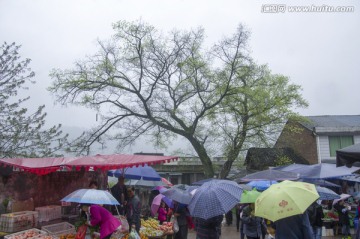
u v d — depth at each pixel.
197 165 28.98
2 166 8.12
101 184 11.16
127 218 8.56
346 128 25.03
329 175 12.73
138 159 8.31
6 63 18.20
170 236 10.03
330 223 14.04
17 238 7.11
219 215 6.29
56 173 9.65
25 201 8.71
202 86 21.77
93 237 6.88
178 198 8.62
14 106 17.97
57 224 8.20
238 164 23.36
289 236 4.65
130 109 22.33
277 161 24.38
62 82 21.38
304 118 22.92
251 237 8.51
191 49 21.78
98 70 21.64
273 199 4.71
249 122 21.41
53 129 19.02
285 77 21.83
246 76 21.69
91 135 21.34
